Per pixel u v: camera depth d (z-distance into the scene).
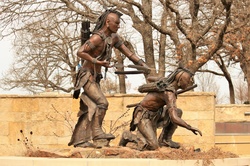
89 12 28.19
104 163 10.89
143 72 13.07
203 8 29.33
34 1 28.58
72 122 19.77
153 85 12.59
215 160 11.56
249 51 28.84
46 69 35.44
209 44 26.12
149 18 26.61
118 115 19.44
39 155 12.19
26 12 28.55
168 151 11.82
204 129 19.33
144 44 29.73
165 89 12.42
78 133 12.86
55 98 19.84
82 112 12.92
